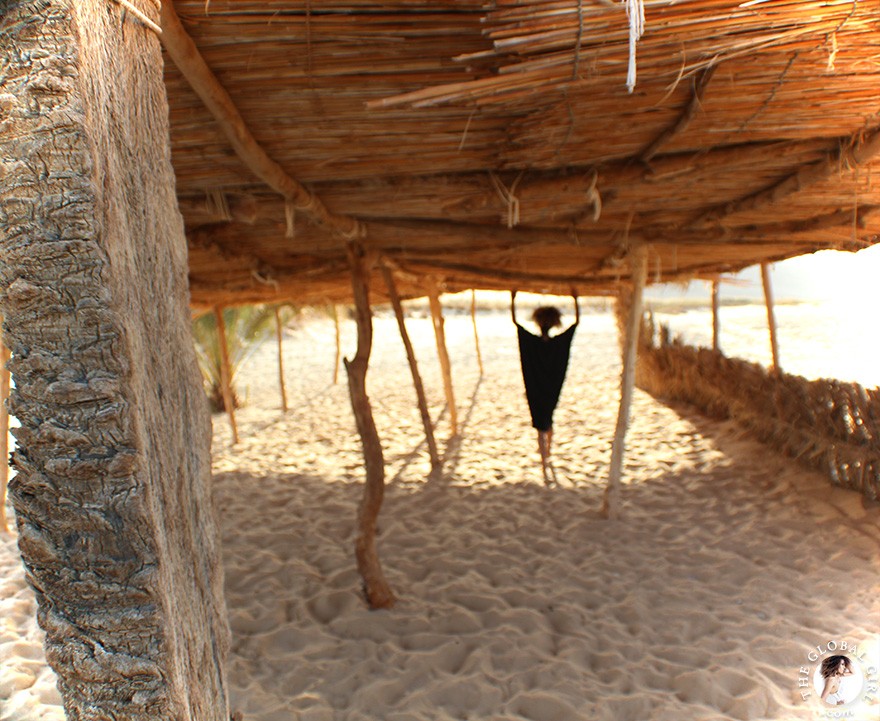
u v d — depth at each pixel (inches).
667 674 112.3
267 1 68.0
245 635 130.0
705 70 79.9
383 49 75.2
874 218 143.3
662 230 158.6
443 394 367.2
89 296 39.5
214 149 95.3
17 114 38.7
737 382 247.0
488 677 113.0
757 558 153.3
